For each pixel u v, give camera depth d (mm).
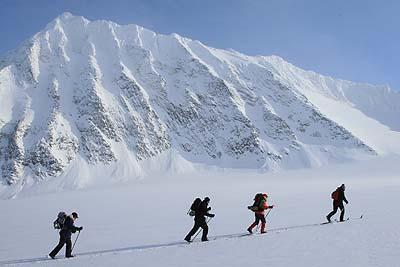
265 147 145750
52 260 14188
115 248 16750
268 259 12289
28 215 42719
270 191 65438
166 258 13141
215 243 15703
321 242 14828
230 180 116188
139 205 48375
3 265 13477
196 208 16594
